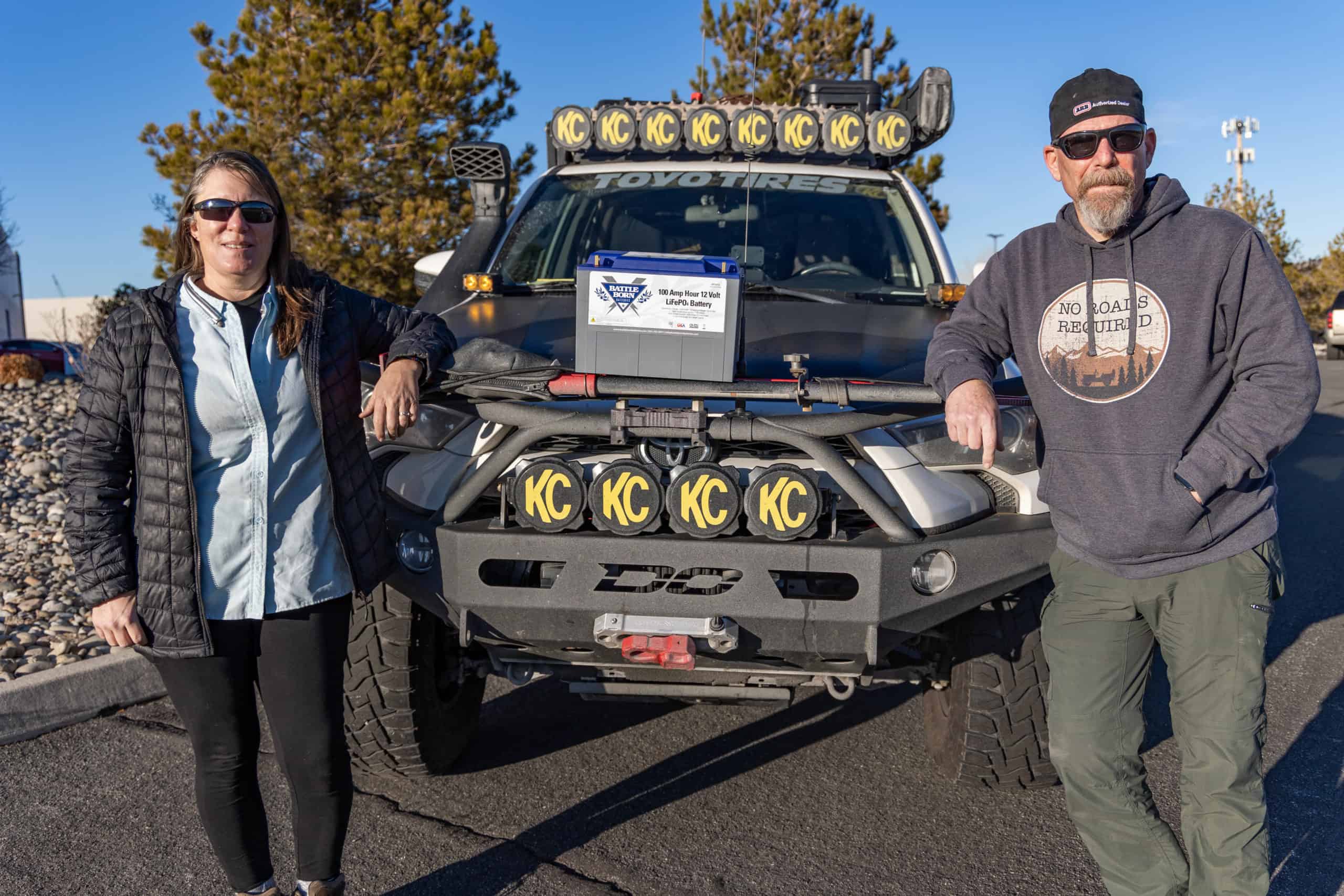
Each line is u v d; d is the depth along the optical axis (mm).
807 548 3031
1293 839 3461
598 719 4531
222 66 16938
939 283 4543
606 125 5156
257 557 2670
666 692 3564
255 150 16328
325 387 2730
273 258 2734
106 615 2625
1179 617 2588
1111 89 2471
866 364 3461
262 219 2615
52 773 3975
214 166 2607
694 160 5301
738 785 3887
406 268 16625
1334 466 10430
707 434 3039
